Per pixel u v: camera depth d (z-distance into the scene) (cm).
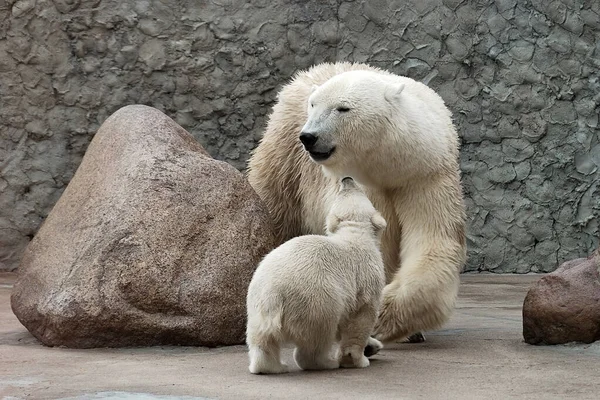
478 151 1756
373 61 1772
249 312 732
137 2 1755
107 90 1756
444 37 1759
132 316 885
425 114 979
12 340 954
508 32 1752
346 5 1769
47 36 1744
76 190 1019
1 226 1742
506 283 1590
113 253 900
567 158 1738
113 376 733
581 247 1734
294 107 1117
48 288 918
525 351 871
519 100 1745
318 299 709
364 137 936
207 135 1775
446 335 1012
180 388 677
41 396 655
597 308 868
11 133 1747
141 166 957
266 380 708
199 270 917
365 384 691
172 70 1762
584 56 1738
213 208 954
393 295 933
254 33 1766
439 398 639
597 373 741
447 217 968
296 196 1104
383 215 995
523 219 1741
